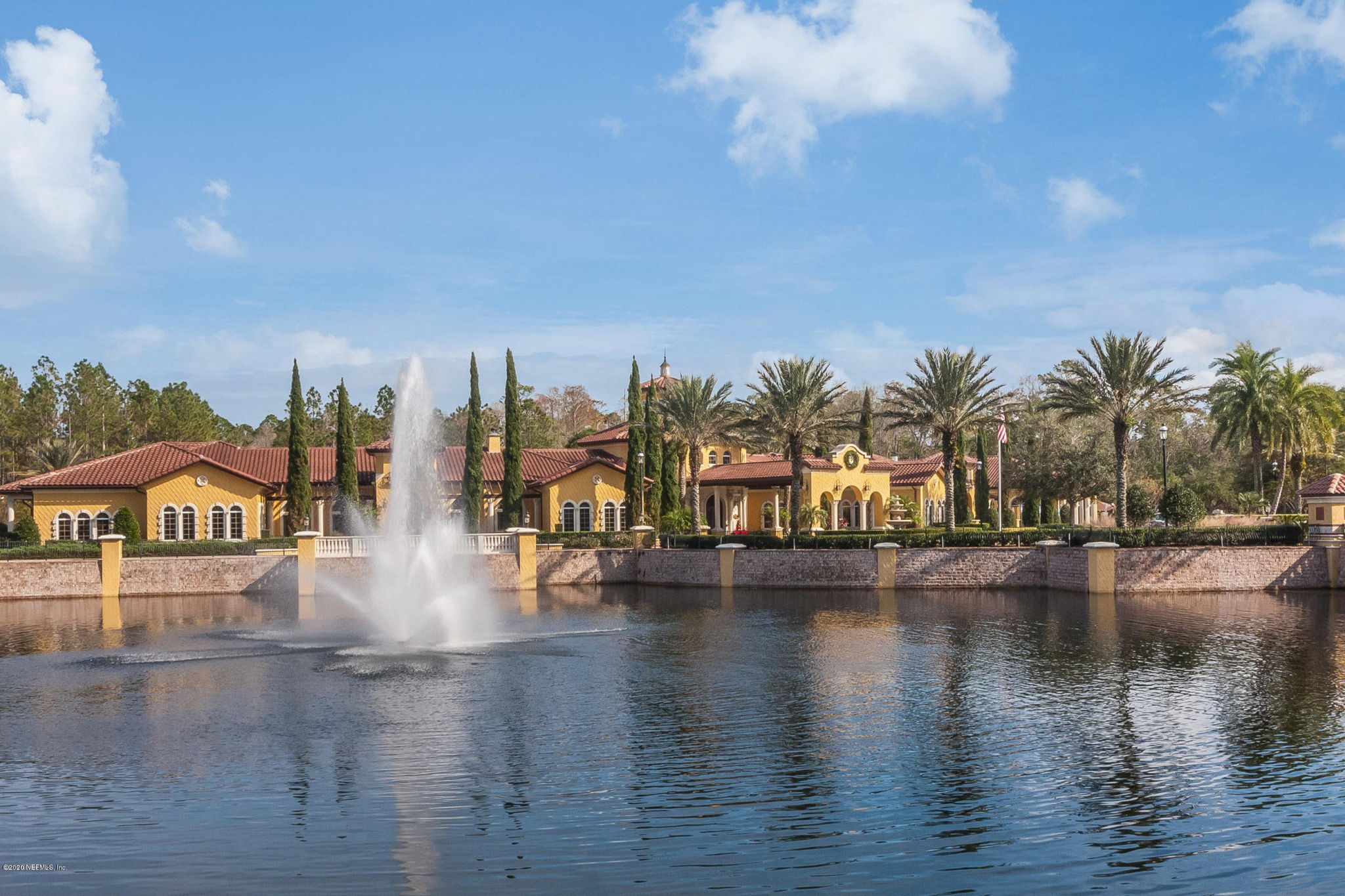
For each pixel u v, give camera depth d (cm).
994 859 1277
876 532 5709
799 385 5475
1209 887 1191
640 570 5575
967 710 2086
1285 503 7856
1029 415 7319
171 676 2531
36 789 1571
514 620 3719
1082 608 3975
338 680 2461
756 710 2105
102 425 9031
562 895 1172
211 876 1230
